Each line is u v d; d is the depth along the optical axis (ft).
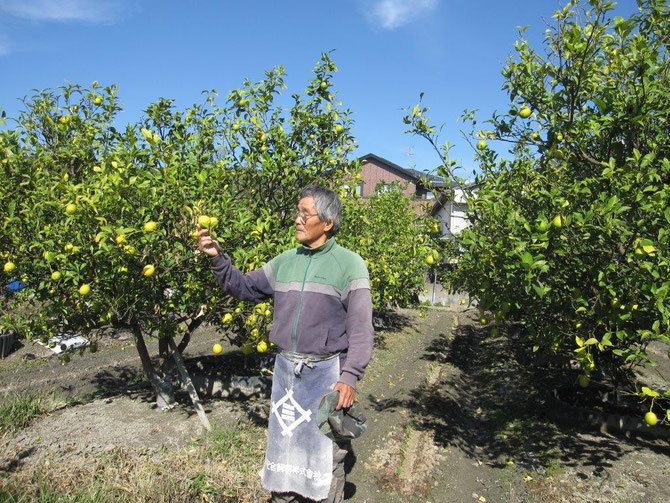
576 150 12.98
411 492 13.20
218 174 13.06
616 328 11.98
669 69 12.37
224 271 8.28
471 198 13.37
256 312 12.80
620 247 11.17
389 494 12.98
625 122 11.48
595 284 12.19
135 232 11.21
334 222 8.15
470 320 45.16
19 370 23.57
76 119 16.92
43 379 22.30
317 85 16.58
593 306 11.69
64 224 12.25
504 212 12.19
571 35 10.55
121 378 22.71
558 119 11.92
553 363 23.52
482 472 14.89
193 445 13.85
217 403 17.62
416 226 39.78
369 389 22.02
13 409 15.90
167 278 13.19
